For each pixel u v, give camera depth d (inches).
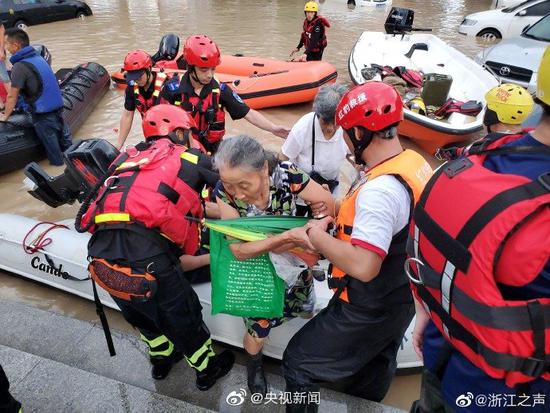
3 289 144.9
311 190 81.0
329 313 79.6
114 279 81.7
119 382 96.5
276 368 115.3
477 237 42.5
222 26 530.6
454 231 45.2
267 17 580.1
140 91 155.0
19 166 215.9
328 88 112.3
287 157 124.9
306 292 92.3
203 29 514.6
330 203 83.5
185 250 92.2
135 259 81.8
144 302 84.9
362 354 80.6
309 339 80.0
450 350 55.1
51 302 140.7
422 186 67.7
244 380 104.6
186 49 128.3
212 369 100.1
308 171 124.6
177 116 99.1
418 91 271.6
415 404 64.7
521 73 277.6
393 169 66.9
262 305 85.9
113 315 134.3
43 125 209.6
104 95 312.5
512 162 44.6
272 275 83.0
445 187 48.2
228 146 71.4
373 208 65.3
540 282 42.0
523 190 40.9
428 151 250.4
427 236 49.4
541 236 39.4
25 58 199.0
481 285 42.7
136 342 114.4
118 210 81.1
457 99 274.1
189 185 84.8
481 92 266.2
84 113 268.2
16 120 214.5
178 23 539.2
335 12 616.1
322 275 120.5
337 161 123.5
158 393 100.1
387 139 68.6
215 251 82.8
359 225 66.1
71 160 116.5
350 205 70.6
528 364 43.7
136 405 92.0
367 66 304.3
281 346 110.8
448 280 46.9
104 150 117.6
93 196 87.0
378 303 74.3
